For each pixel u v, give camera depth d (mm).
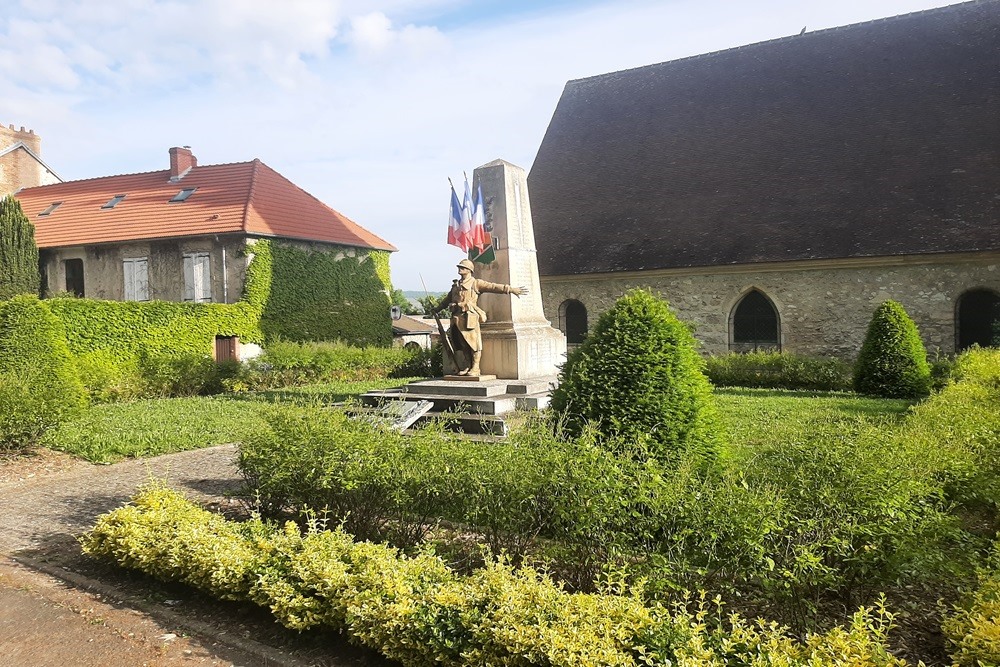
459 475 5176
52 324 13211
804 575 3920
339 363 21844
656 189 22734
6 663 4332
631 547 4422
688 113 23984
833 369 16797
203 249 23969
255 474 6730
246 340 22969
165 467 9750
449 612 3938
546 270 22328
